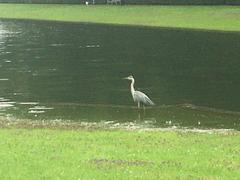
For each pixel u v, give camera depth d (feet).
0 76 150.10
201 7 324.19
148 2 365.61
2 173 55.42
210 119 99.30
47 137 76.13
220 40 216.74
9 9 417.28
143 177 53.42
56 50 205.16
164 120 98.48
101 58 181.98
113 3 384.47
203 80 139.33
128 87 132.67
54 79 144.97
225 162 59.72
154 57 180.34
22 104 114.32
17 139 74.23
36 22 337.72
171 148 67.72
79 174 54.70
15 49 210.18
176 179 52.80
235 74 146.20
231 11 298.35
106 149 66.80
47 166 58.03
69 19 341.62
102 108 110.32
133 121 97.45
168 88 130.62
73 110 108.17
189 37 230.68
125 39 232.53
